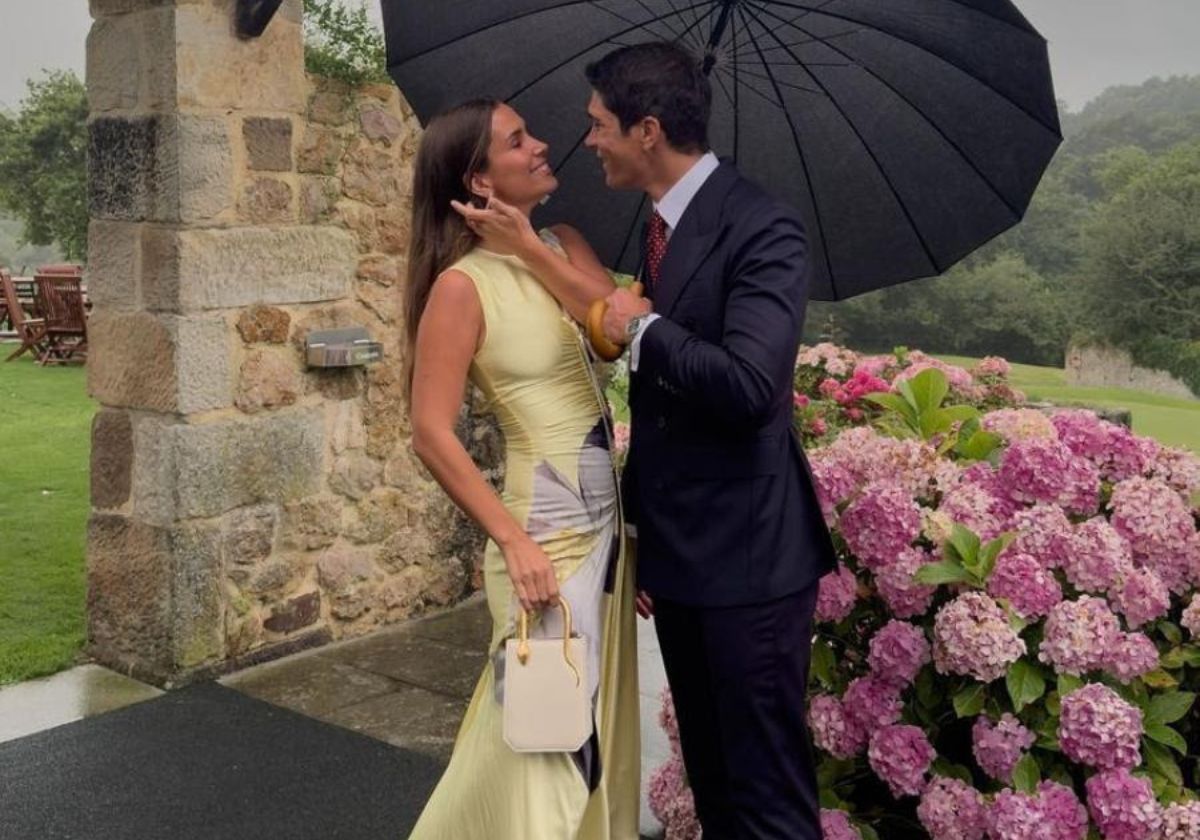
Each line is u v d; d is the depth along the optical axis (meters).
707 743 1.92
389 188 4.25
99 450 3.79
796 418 3.38
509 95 2.22
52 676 3.77
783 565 1.81
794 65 2.13
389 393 4.34
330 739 3.35
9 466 7.02
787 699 1.85
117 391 3.71
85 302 11.27
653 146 1.79
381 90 4.18
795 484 1.85
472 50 2.21
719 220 1.75
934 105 2.06
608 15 2.20
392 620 4.45
